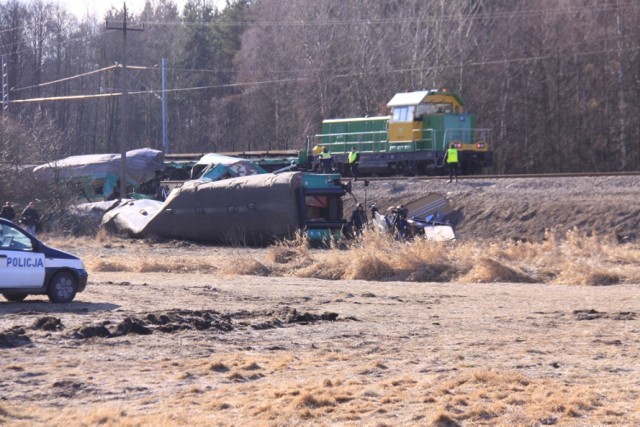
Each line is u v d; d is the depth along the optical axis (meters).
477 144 76.12
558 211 59.44
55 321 19.92
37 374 15.13
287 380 14.98
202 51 166.38
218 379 15.05
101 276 37.16
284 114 128.00
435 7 117.75
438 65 109.56
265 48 133.38
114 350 17.44
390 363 16.50
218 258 45.53
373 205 62.53
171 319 21.41
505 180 67.06
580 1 113.31
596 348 18.36
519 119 111.44
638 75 105.88
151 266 41.62
